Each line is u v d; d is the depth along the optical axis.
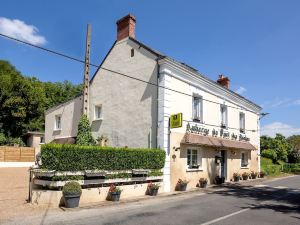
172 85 16.89
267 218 9.99
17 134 39.44
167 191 16.02
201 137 18.70
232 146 21.77
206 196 14.95
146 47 17.48
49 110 25.19
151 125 16.59
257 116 28.55
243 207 11.95
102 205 11.80
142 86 17.45
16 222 8.87
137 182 14.49
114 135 18.55
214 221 9.38
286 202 13.47
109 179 13.14
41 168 11.65
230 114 23.36
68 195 11.05
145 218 9.56
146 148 15.31
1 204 11.12
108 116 19.20
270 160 41.97
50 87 48.53
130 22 19.06
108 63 19.94
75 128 21.81
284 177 30.58
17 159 30.06
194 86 18.83
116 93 18.95
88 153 12.47
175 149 16.77
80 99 21.84
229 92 22.86
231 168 23.34
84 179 12.27
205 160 19.77
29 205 11.14
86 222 8.94
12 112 37.50
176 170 16.83
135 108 17.61
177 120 15.81
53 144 11.63
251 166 26.91
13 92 37.69
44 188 11.76
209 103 20.41
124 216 9.84
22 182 16.86
